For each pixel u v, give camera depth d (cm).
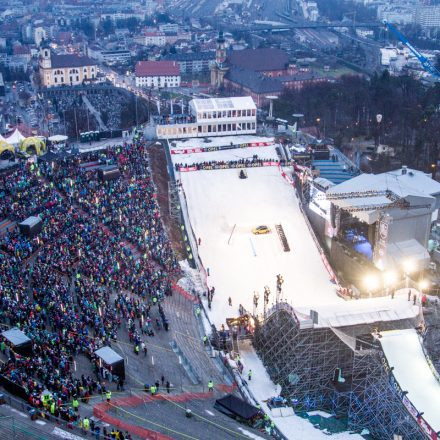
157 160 15925
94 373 7475
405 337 8138
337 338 8288
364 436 7394
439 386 7425
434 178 18138
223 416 7144
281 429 7369
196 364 8656
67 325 8144
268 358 8981
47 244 10394
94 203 12338
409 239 12225
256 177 15362
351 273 12231
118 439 5912
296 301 11206
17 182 12506
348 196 12425
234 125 18138
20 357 7088
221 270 12131
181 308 10319
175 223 13362
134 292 9925
